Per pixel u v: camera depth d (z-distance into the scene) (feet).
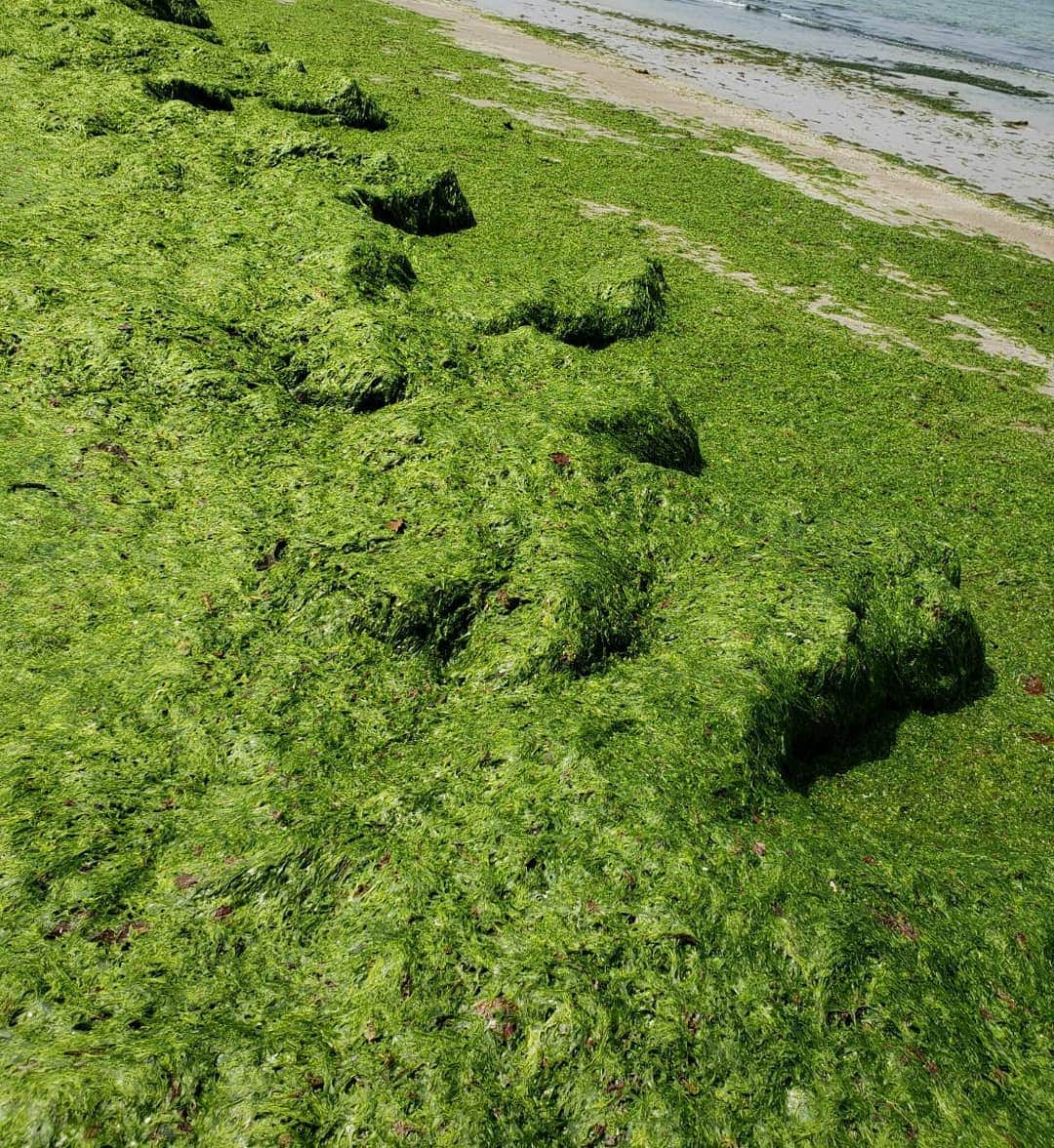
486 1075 17.15
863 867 22.09
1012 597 37.42
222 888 19.75
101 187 50.37
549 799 21.63
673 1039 17.93
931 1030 19.20
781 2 210.38
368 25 115.85
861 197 87.97
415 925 19.21
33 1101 15.56
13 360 35.53
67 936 18.66
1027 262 77.25
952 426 49.60
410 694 25.27
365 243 46.93
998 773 28.68
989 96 139.74
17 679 24.16
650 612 28.58
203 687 24.43
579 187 75.56
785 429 47.01
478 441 32.35
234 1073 16.67
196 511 30.45
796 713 25.86
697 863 20.57
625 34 150.00
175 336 37.09
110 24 75.31
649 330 54.65
